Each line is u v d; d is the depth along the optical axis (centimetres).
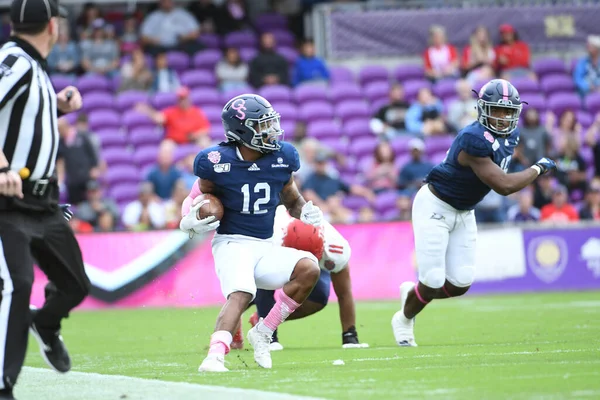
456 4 7281
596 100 6788
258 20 7175
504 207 5544
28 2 1672
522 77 6781
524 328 3203
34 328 1780
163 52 6562
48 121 1672
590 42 6869
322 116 6378
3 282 1600
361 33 6975
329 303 4912
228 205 2161
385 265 5156
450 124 6269
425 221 2734
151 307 4872
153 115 5934
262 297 2755
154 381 1898
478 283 5250
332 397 1600
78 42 6650
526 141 5847
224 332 2080
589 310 3944
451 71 6738
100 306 4875
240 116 2112
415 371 1967
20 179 1587
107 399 1644
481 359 2209
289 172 2203
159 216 5200
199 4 6925
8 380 1583
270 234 2203
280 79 6512
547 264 5341
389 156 5778
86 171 5322
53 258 1711
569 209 5541
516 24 7075
